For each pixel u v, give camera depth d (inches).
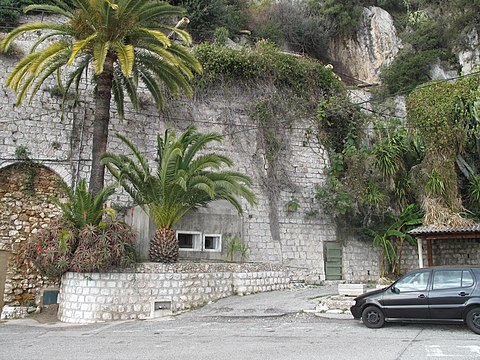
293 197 829.8
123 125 748.0
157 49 573.0
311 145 882.8
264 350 309.9
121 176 545.3
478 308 354.3
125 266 529.3
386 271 841.5
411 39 1284.4
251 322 456.1
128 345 350.9
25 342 391.9
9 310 598.2
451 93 756.6
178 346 338.3
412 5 1494.8
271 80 885.8
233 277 618.8
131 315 517.0
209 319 485.7
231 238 735.1
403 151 832.3
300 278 783.7
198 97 821.9
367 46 1350.9
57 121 706.2
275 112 869.2
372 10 1386.6
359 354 287.0
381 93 1112.2
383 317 391.5
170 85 652.7
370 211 845.2
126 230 546.0
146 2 564.7
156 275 541.0
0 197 652.7
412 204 804.6
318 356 283.9
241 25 1207.6
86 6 551.2
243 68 866.8
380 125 936.3
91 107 732.0
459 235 658.2
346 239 840.9
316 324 427.2
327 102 914.7
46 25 564.1
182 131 792.9
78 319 510.6
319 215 839.7
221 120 828.6
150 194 573.0
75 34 579.8
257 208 796.0
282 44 1268.5
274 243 788.0
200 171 584.1
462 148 756.0
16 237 649.6
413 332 369.7
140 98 772.0
